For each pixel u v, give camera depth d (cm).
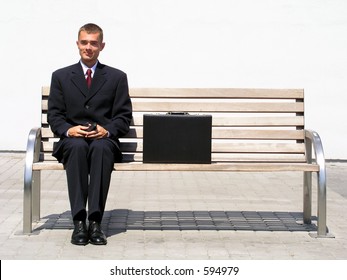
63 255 532
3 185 815
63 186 820
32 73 981
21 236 586
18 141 993
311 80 974
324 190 591
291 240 588
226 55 969
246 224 644
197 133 568
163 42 970
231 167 570
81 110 588
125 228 620
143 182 859
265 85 973
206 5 966
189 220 657
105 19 970
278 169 573
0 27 978
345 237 600
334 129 983
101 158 558
